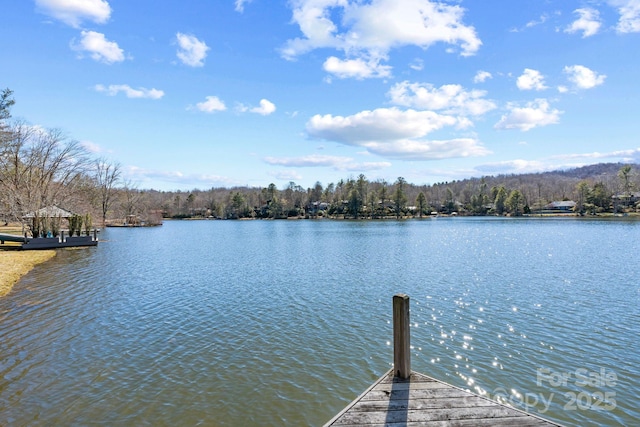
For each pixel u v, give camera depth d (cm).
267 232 6162
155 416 654
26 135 3712
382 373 840
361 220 10656
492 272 2139
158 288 1706
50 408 668
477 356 932
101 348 957
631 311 1295
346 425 464
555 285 1750
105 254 2938
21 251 2906
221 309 1355
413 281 1895
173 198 13200
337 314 1299
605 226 6394
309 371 846
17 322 1148
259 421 647
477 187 15125
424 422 470
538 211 11781
